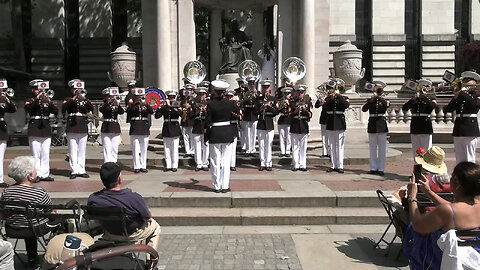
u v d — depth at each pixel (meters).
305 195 7.82
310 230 6.90
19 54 25.02
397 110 17.28
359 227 7.05
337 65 15.84
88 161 11.89
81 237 4.13
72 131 9.89
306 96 10.67
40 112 9.62
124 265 3.61
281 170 10.84
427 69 29.17
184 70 14.11
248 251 5.91
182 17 15.14
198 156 10.96
